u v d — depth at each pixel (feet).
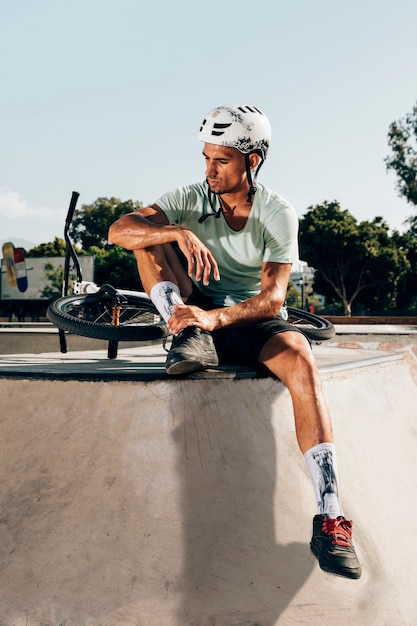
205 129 7.64
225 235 8.20
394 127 98.68
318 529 6.06
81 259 113.80
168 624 5.70
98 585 5.90
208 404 7.04
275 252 7.95
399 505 8.09
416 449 9.52
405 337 24.35
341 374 8.95
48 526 6.33
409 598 6.84
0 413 7.16
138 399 6.98
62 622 5.71
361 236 140.15
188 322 7.16
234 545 6.25
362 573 6.61
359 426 8.61
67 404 7.09
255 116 7.64
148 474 6.55
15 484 6.69
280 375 6.99
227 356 7.99
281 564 6.25
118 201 238.27
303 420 6.51
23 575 6.03
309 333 12.82
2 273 118.01
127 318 13.10
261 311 7.52
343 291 143.95
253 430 7.18
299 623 5.91
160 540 6.14
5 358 11.28
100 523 6.28
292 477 7.06
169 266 8.25
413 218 102.01
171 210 8.19
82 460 6.72
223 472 6.70
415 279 150.20
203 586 5.93
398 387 10.63
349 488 7.50
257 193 7.98
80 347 22.11
